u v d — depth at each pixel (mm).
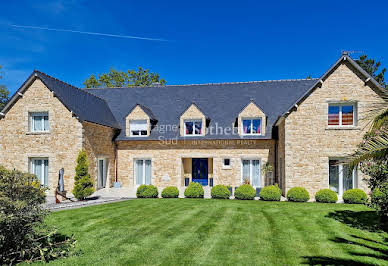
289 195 15727
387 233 9164
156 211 12820
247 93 23531
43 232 7625
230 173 20578
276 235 8930
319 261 6730
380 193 10602
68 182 18172
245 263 6652
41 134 18703
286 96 22422
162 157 21672
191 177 23047
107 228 9945
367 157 7020
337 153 15789
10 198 6477
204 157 21047
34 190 7066
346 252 7367
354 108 15836
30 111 18891
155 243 8234
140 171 22312
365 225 10109
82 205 14930
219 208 13406
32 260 6871
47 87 18562
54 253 7090
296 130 16359
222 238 8656
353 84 15617
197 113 21172
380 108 7172
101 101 23953
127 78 48625
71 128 18172
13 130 19141
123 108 24469
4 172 6992
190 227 9992
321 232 9227
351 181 15906
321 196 15195
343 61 15797
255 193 16516
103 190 20594
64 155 18281
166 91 25594
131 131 22453
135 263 6727
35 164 19203
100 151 20344
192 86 25516
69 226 10266
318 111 16078
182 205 14312
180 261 6816
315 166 16078
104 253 7426
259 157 20156
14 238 6586
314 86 16016
